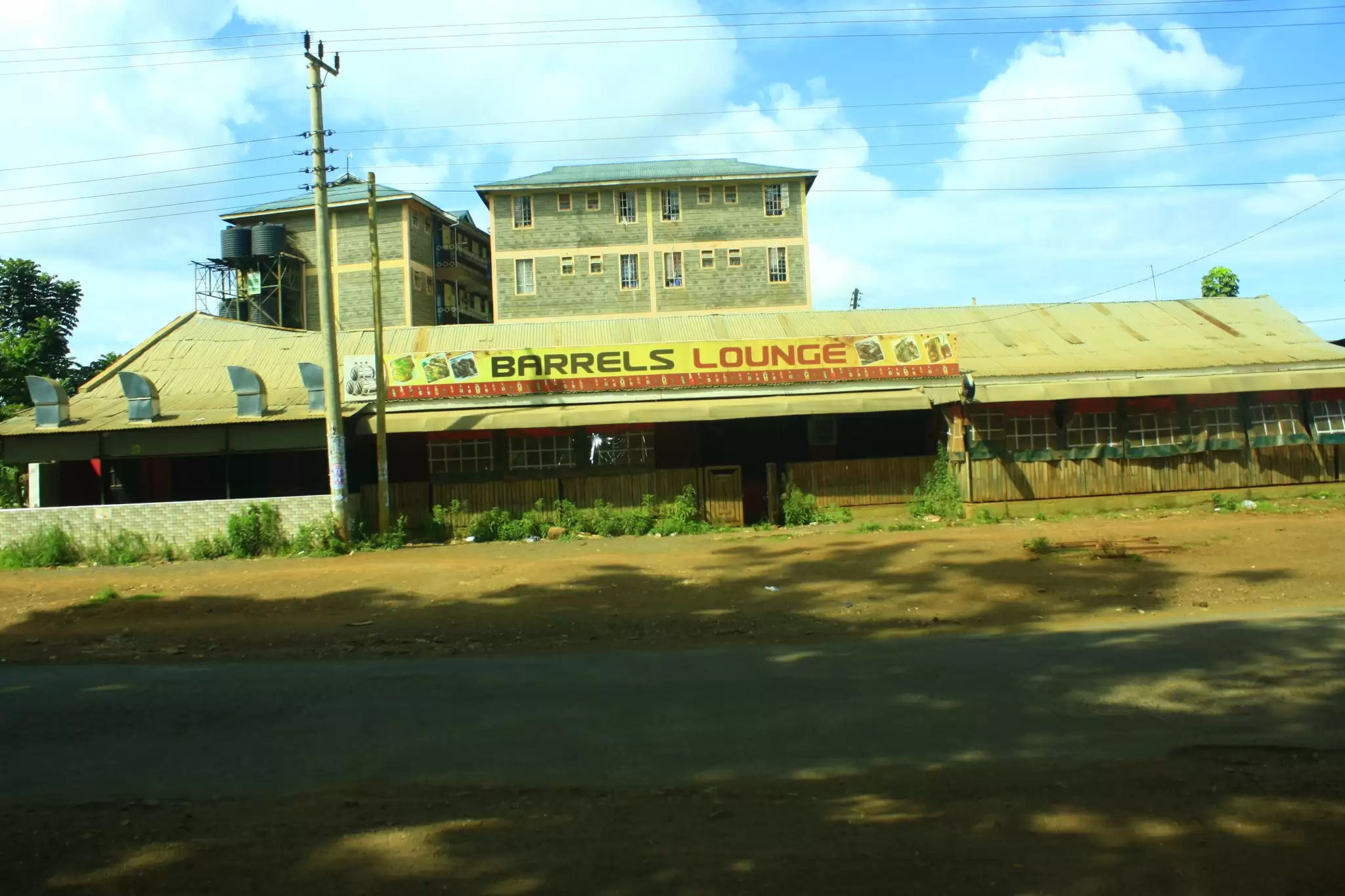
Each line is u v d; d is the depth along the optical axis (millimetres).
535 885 4387
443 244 50594
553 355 23234
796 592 13438
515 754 6520
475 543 20844
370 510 21734
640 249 45469
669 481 21969
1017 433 22156
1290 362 24031
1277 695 7414
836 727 6949
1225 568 13961
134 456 22531
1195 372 23656
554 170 48688
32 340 35875
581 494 21969
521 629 11766
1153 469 22469
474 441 22797
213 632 12141
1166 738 6453
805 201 45938
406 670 9523
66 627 12992
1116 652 9148
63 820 5422
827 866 4523
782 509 22406
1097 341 26219
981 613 11969
